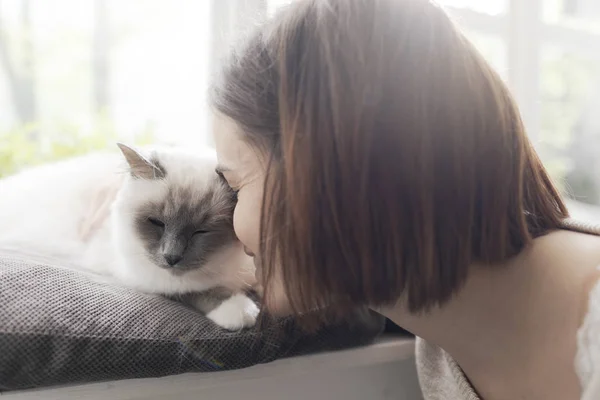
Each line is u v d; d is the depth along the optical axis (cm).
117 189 129
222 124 81
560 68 225
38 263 96
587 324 74
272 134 75
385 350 112
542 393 80
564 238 86
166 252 102
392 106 68
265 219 76
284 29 74
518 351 84
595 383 68
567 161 227
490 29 208
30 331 79
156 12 183
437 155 69
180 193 107
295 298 75
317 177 69
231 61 82
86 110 183
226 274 108
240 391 104
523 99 211
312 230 70
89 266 116
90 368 82
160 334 87
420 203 69
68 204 128
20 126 177
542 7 212
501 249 77
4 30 173
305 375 109
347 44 69
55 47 179
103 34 182
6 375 78
